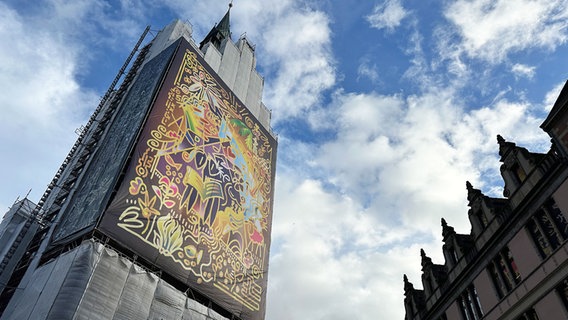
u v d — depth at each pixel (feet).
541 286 71.10
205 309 121.49
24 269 129.59
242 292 140.87
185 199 132.87
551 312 67.82
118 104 175.11
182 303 114.73
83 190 135.23
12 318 100.58
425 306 112.78
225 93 180.04
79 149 174.91
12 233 148.66
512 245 80.48
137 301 103.55
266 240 165.68
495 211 87.97
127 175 119.65
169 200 127.34
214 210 142.82
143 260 114.42
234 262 143.02
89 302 93.45
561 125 73.15
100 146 152.05
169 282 122.21
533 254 74.74
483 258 88.69
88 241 102.78
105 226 107.86
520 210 79.61
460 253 98.17
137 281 106.42
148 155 128.67
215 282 131.23
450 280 100.68
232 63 214.90
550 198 73.77
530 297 73.05
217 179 150.51
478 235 91.86
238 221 152.87
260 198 172.35
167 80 151.02
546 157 76.13
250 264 150.61
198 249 129.70
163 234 120.37
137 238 112.98
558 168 72.18
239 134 175.83
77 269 96.48
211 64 191.72
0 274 132.87
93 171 140.46
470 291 91.97
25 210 158.61
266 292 153.28
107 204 112.47
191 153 144.05
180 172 135.95
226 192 152.35
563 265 67.36
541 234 74.33
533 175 78.54
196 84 163.94
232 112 178.40
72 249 107.45
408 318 121.39
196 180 140.56
